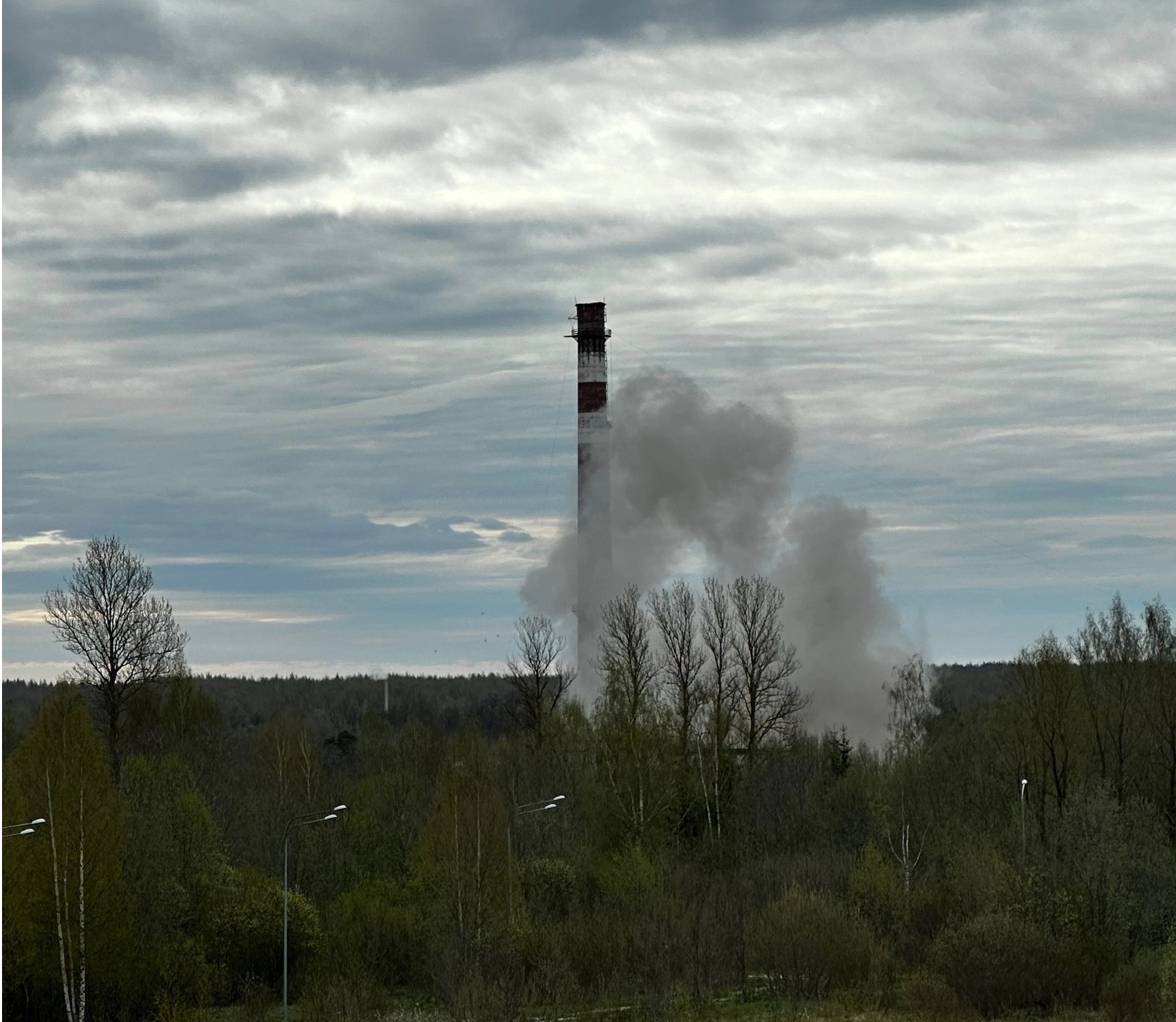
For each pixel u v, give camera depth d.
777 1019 70.31
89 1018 70.69
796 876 91.00
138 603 92.69
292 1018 71.19
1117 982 72.75
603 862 90.25
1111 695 101.69
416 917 80.00
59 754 68.69
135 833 74.94
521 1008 67.00
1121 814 86.44
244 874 81.19
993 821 97.75
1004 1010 73.56
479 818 78.50
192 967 72.06
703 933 78.25
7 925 67.25
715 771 105.69
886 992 74.56
